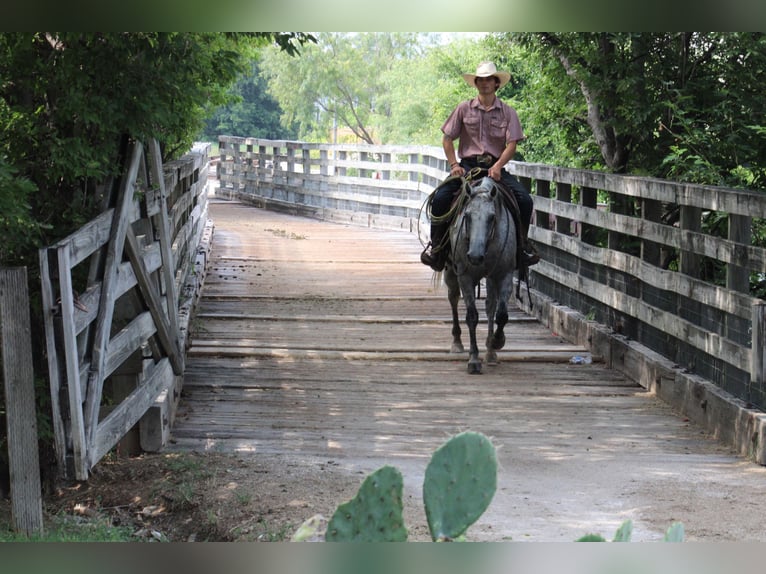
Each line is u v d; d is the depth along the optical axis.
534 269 21.48
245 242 31.92
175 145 18.75
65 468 8.83
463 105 16.75
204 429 13.16
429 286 24.25
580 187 18.97
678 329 14.62
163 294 13.51
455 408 14.43
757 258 12.46
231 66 11.93
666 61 18.23
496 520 9.32
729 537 8.86
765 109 17.89
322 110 69.88
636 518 9.51
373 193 38.50
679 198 14.56
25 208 9.22
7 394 8.60
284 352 17.38
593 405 14.74
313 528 3.54
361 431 13.16
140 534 9.31
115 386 12.07
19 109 10.23
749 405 12.60
